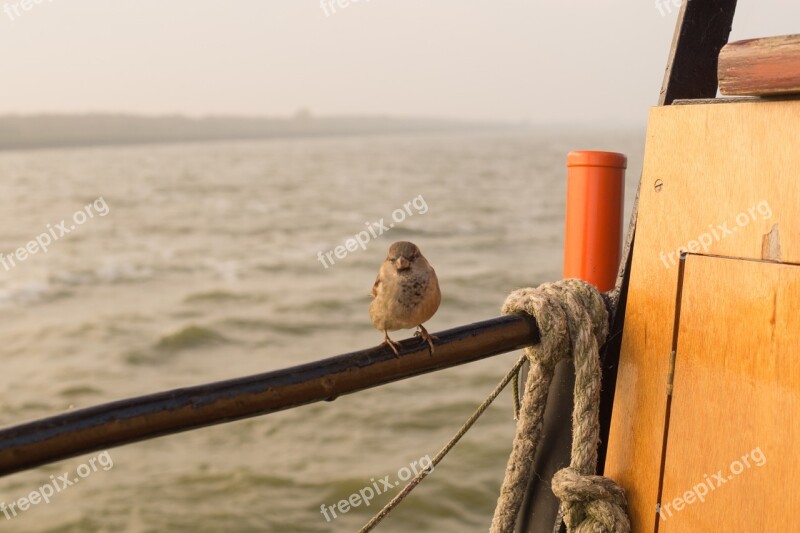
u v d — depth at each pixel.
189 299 22.77
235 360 16.66
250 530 9.05
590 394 2.83
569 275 3.39
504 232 36.34
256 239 36.00
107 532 9.00
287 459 10.97
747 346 2.45
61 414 1.98
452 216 43.22
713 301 2.55
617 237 3.34
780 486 2.36
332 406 12.86
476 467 10.43
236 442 11.63
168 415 2.10
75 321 20.17
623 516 2.77
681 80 2.96
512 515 3.00
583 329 2.83
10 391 14.62
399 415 12.37
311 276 26.44
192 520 9.34
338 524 9.27
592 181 3.30
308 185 69.19
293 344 17.81
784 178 2.37
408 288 2.95
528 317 2.84
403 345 2.53
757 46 2.36
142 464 10.95
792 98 2.35
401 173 86.19
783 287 2.35
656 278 2.73
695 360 2.61
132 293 24.08
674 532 2.67
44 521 9.38
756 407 2.42
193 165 111.31
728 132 2.52
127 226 40.88
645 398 2.77
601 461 3.09
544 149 167.12
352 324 19.48
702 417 2.58
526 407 2.98
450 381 13.86
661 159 2.72
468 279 24.38
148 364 16.41
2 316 21.09
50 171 94.56
